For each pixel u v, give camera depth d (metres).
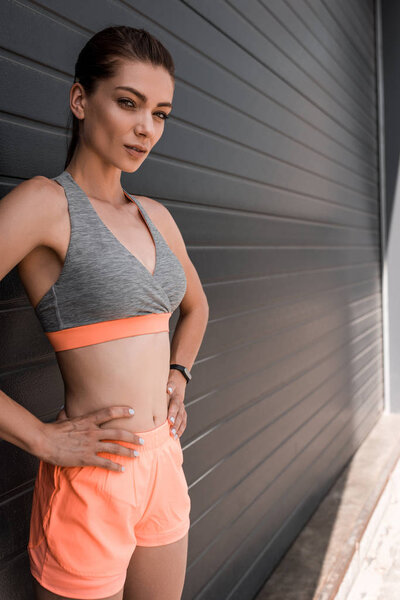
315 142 3.61
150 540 1.21
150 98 1.09
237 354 2.47
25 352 1.38
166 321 1.22
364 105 5.01
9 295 1.32
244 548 2.50
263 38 2.75
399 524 3.50
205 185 2.21
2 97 1.29
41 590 1.12
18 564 1.35
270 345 2.85
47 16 1.42
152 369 1.17
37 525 1.13
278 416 2.95
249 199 2.61
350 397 4.43
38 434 1.01
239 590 2.45
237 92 2.48
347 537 3.07
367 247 5.16
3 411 0.98
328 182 3.92
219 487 2.29
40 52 1.39
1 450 1.30
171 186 1.98
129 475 1.12
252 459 2.61
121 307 1.08
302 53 3.32
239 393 2.49
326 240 3.88
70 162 1.18
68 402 1.14
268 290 2.83
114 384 1.11
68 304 1.07
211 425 2.24
